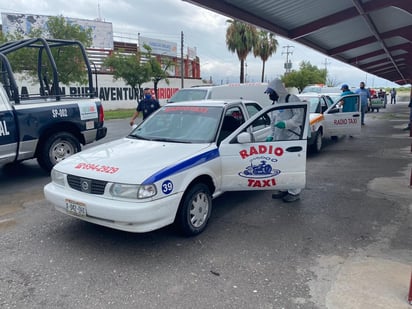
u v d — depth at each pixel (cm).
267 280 317
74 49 2291
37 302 288
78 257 363
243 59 3381
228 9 761
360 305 277
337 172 718
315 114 944
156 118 527
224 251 373
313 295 293
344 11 894
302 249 376
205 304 283
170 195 365
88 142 762
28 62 2181
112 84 3450
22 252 374
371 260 349
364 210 493
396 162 805
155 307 280
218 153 440
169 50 4822
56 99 714
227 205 518
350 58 1892
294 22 937
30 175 707
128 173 361
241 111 539
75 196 377
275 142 446
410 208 497
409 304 276
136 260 355
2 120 600
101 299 291
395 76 3997
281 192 552
